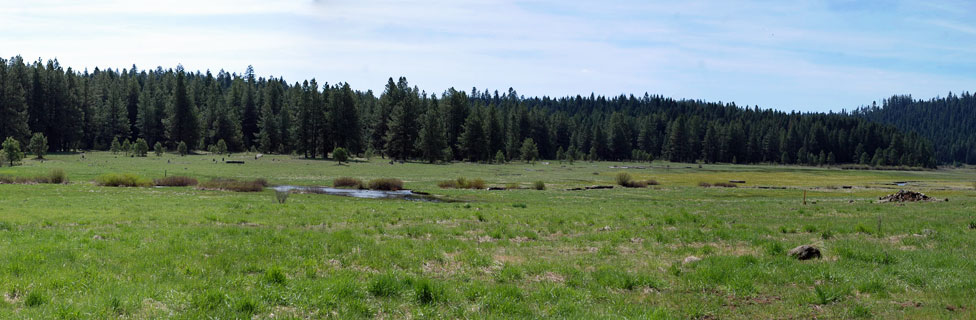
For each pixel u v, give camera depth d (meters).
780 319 10.17
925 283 12.44
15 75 115.88
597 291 11.93
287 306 9.77
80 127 127.75
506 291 11.21
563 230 22.81
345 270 13.17
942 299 11.17
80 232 18.02
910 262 14.59
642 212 31.23
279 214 26.70
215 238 17.23
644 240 19.72
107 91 156.62
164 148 134.12
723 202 43.84
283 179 67.88
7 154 76.94
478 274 13.68
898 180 110.62
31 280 10.48
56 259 12.73
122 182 48.62
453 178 79.25
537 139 192.25
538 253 16.98
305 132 133.25
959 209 32.31
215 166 87.06
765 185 81.38
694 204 40.53
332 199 40.94
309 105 134.50
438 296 10.55
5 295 9.61
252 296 9.86
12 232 17.42
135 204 30.19
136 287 10.38
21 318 8.36
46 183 48.59
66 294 9.87
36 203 29.41
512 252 17.09
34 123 122.06
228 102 162.25
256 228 20.80
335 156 110.75
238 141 146.00
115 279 11.17
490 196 49.25
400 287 11.08
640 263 15.26
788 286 12.45
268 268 12.34
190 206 29.77
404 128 141.25
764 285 12.52
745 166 192.12
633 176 99.31
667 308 10.73
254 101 167.50
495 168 116.00
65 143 125.31
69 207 27.59
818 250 15.80
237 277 11.59
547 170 114.38
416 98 168.88
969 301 10.89
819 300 11.14
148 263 12.80
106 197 35.22
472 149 147.75
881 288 12.10
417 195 49.81
